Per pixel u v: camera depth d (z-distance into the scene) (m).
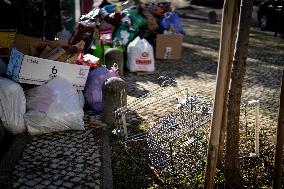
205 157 4.50
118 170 4.47
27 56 5.43
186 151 4.57
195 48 11.54
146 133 5.20
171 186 4.16
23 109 5.19
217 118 3.42
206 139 4.82
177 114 4.82
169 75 8.57
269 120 6.07
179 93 7.18
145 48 8.58
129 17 9.48
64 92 5.41
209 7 23.36
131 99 6.89
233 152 4.04
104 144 5.04
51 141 5.09
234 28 3.81
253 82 8.25
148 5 11.02
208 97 7.07
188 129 4.52
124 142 5.03
